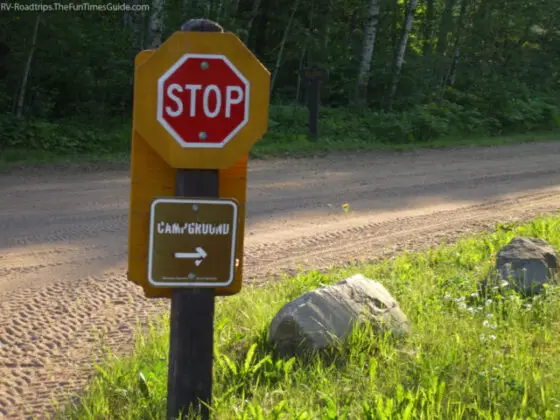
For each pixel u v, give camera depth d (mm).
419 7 33281
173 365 2984
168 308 5645
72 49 17188
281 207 9984
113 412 3586
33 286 6098
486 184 12969
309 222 9164
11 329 5059
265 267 7043
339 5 27750
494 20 31344
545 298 5246
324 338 4180
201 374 2980
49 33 16703
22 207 9164
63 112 17516
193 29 2686
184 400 2986
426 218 9727
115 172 12344
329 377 3807
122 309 5582
